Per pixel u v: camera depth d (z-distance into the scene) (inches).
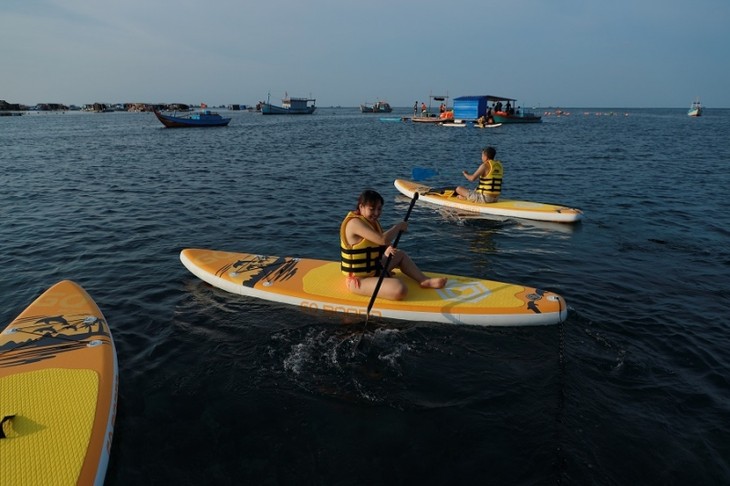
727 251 266.1
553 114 4143.7
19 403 122.3
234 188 470.6
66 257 256.5
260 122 2317.9
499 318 174.2
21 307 195.6
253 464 112.0
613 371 147.7
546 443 117.4
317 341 165.5
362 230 177.9
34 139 1167.0
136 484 106.8
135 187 474.6
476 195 370.6
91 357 144.9
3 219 340.5
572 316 184.4
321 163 682.8
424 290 192.2
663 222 333.1
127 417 128.0
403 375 146.5
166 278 224.2
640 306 193.3
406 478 107.8
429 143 1033.5
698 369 148.4
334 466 111.2
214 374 146.9
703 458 112.3
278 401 134.2
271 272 212.2
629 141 1088.8
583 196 431.8
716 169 606.5
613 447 116.1
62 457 106.0
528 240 290.5
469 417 127.2
